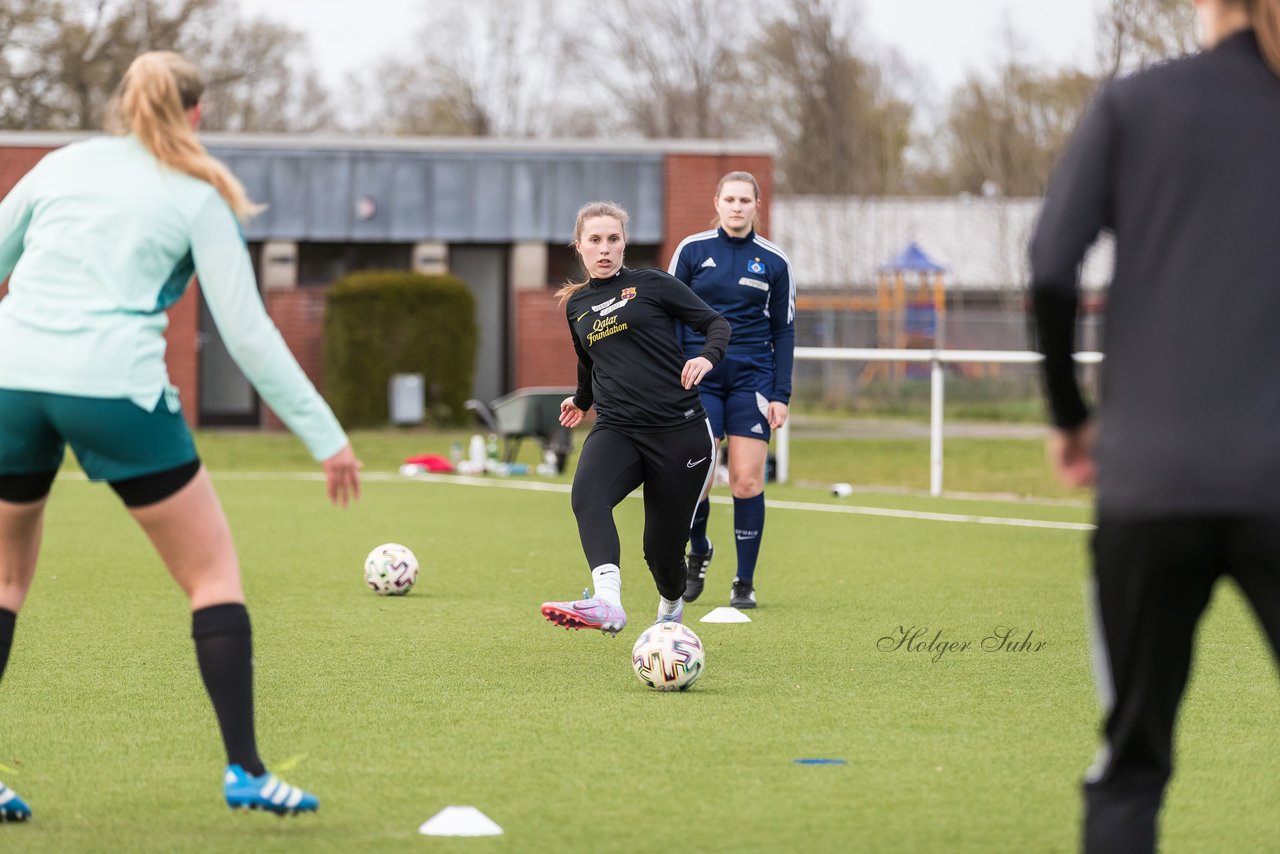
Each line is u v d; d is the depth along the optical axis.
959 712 19.58
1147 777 11.30
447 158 92.81
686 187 93.31
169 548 13.59
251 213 13.73
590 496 22.61
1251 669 23.12
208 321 92.06
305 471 69.38
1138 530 10.51
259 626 26.83
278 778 14.78
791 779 16.03
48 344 13.00
